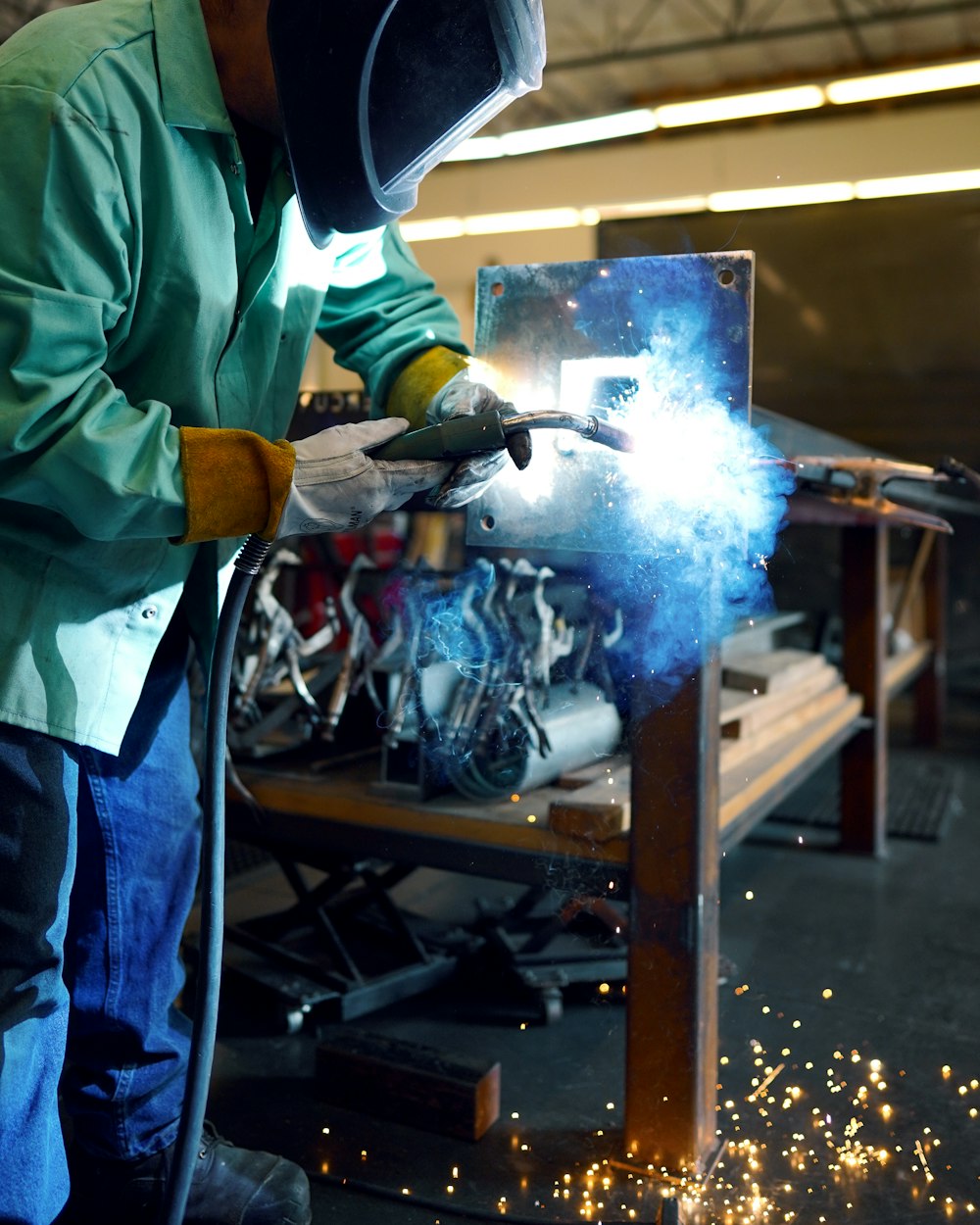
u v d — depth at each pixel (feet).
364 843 5.93
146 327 3.92
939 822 11.41
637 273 4.72
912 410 19.44
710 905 5.00
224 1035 6.41
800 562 19.07
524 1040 6.35
